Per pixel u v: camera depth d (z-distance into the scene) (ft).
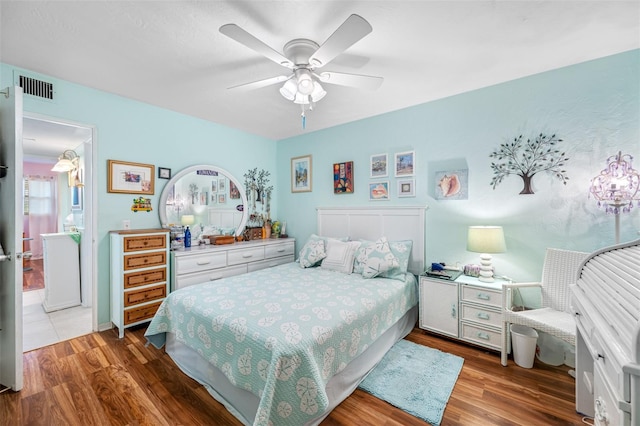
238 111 10.53
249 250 11.62
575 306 4.46
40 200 19.43
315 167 13.07
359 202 11.51
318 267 10.31
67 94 8.07
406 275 9.16
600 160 6.88
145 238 8.80
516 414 5.20
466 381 6.22
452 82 8.16
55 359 7.10
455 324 8.00
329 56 5.26
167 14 5.24
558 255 7.13
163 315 7.01
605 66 6.81
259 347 4.79
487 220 8.54
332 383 5.38
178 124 10.73
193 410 5.33
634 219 6.51
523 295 7.97
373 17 5.32
